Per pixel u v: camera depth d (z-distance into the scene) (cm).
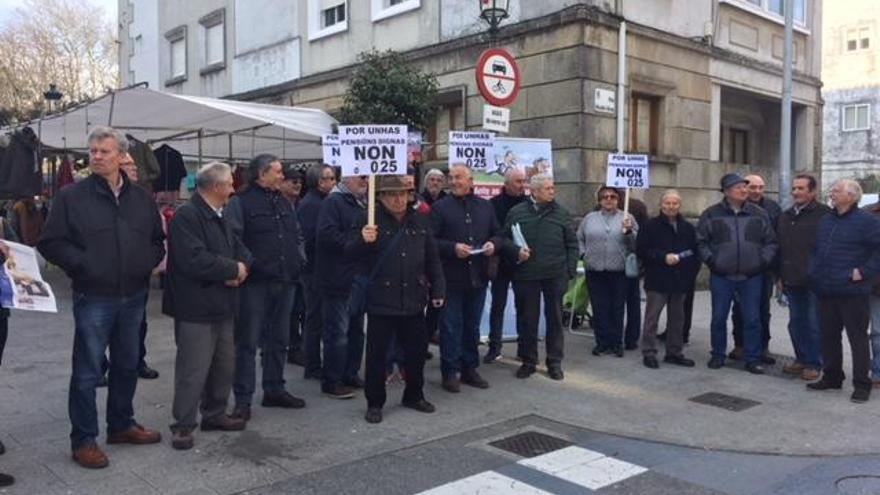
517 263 734
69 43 3847
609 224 838
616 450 549
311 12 1795
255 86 2002
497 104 938
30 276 470
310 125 1180
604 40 1262
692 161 1462
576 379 743
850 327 679
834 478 499
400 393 687
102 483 473
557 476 497
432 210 694
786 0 1385
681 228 796
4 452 522
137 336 526
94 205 491
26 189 993
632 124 1374
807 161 1834
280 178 607
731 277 775
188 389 530
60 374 730
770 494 471
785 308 1205
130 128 1270
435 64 1462
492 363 805
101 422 591
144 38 2534
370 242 586
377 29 1616
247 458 518
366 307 602
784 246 768
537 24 1278
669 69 1402
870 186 3412
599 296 841
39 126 1213
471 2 1393
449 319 688
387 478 488
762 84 1647
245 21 2031
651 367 791
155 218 527
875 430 598
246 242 586
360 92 1308
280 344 629
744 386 725
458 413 629
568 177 1249
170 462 509
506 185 798
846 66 3788
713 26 1506
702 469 514
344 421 602
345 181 662
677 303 804
